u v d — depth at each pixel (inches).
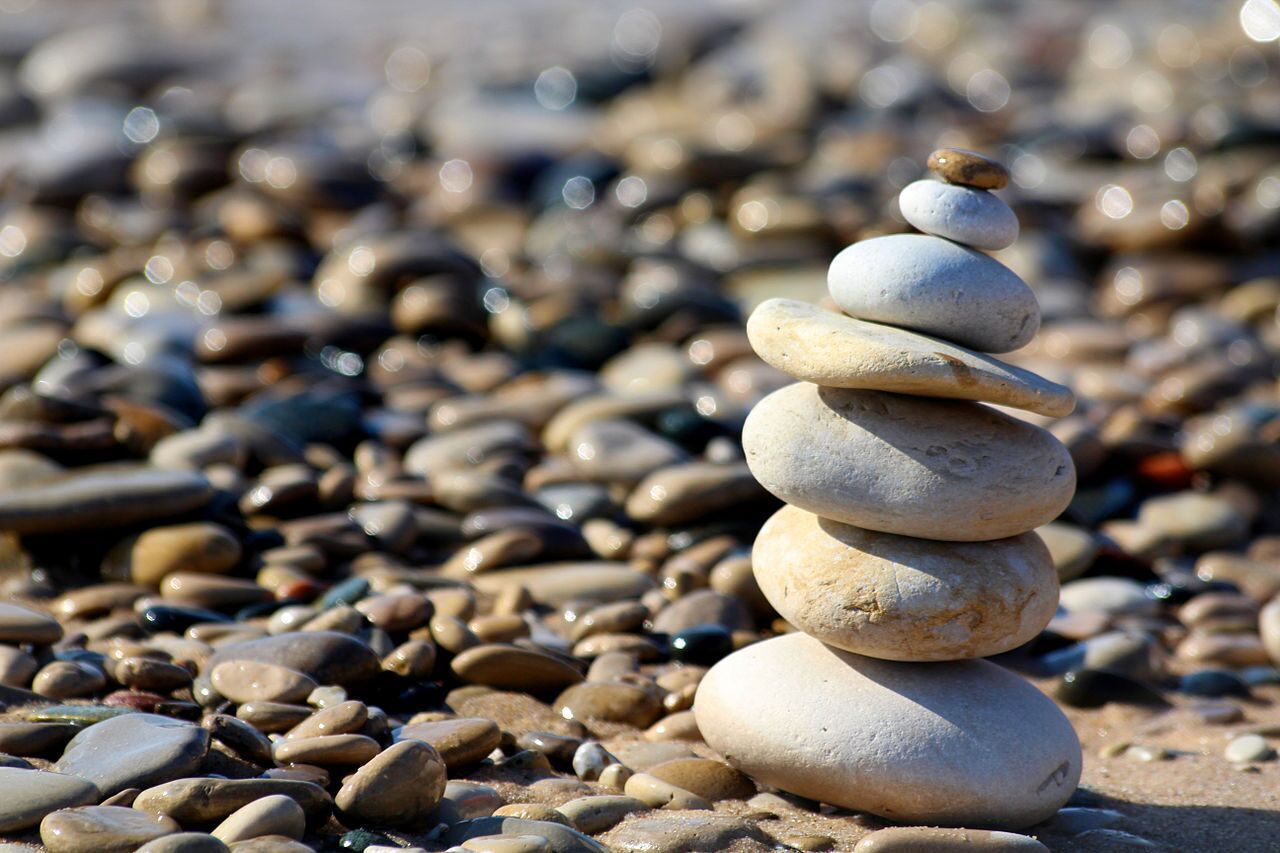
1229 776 158.9
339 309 337.7
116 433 236.2
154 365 267.9
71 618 189.0
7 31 719.7
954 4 753.0
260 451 245.8
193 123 481.1
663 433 267.0
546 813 130.6
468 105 577.0
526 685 173.2
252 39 733.9
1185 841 138.8
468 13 834.2
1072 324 351.9
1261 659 200.1
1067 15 740.7
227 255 374.6
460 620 189.8
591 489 246.2
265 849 115.6
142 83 616.1
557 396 285.3
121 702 152.8
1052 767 138.9
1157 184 437.1
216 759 136.9
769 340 140.3
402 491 238.2
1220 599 215.3
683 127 549.0
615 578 213.0
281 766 135.4
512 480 250.2
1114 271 392.5
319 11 836.0
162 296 338.6
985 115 560.4
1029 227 420.5
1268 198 427.8
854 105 580.7
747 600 205.5
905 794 134.6
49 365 279.4
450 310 328.2
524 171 480.1
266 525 223.9
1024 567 140.6
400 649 170.9
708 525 231.0
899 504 135.9
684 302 343.9
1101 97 587.8
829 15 781.3
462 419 276.1
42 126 561.0
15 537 202.7
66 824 116.5
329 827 127.8
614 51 682.8
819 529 145.2
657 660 187.5
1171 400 300.5
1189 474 261.7
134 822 118.5
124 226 406.0
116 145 477.1
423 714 157.9
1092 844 136.6
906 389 134.3
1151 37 652.1
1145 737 174.6
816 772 137.2
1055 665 194.2
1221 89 568.1
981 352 139.3
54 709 144.9
